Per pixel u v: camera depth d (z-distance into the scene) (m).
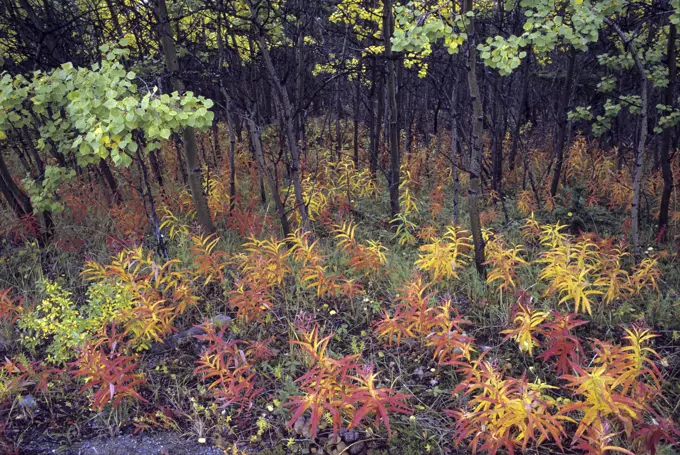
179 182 8.73
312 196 7.48
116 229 6.30
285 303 5.02
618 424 3.17
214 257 4.98
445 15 4.81
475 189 5.10
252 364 4.07
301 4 7.05
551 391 3.72
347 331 4.59
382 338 4.43
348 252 5.36
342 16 7.04
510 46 4.09
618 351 3.19
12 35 6.59
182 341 4.38
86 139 3.71
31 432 3.44
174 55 5.48
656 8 5.34
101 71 4.23
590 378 2.82
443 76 7.50
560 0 4.48
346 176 8.55
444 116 12.77
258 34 5.86
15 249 5.93
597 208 7.10
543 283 5.26
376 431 3.40
